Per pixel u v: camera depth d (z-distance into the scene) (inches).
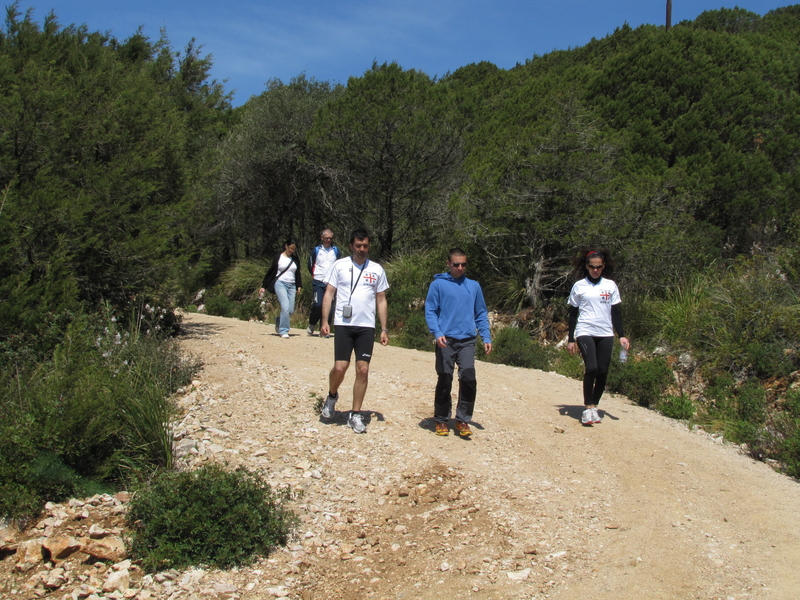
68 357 232.5
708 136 610.2
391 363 359.3
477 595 142.3
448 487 195.5
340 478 197.9
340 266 233.3
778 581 152.8
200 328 434.6
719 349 397.7
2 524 167.5
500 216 537.3
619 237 500.4
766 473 237.0
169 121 429.1
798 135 639.1
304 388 279.7
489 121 738.2
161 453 198.7
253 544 156.0
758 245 529.7
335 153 731.4
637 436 260.4
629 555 162.9
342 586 145.3
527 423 263.4
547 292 554.6
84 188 336.5
